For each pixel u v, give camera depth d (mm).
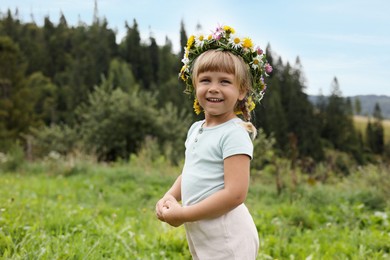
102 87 29000
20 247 3645
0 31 89875
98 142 26094
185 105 49688
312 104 78000
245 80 2564
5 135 44188
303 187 8898
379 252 4539
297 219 6406
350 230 6031
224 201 2365
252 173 10336
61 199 7867
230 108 2514
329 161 12250
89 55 84312
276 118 63688
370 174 9508
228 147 2418
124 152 25906
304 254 4469
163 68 91188
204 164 2479
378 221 6258
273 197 8820
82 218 5199
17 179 10523
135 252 4195
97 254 3730
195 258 2611
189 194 2496
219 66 2480
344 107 83688
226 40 2564
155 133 26953
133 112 26547
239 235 2436
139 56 95562
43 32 100125
